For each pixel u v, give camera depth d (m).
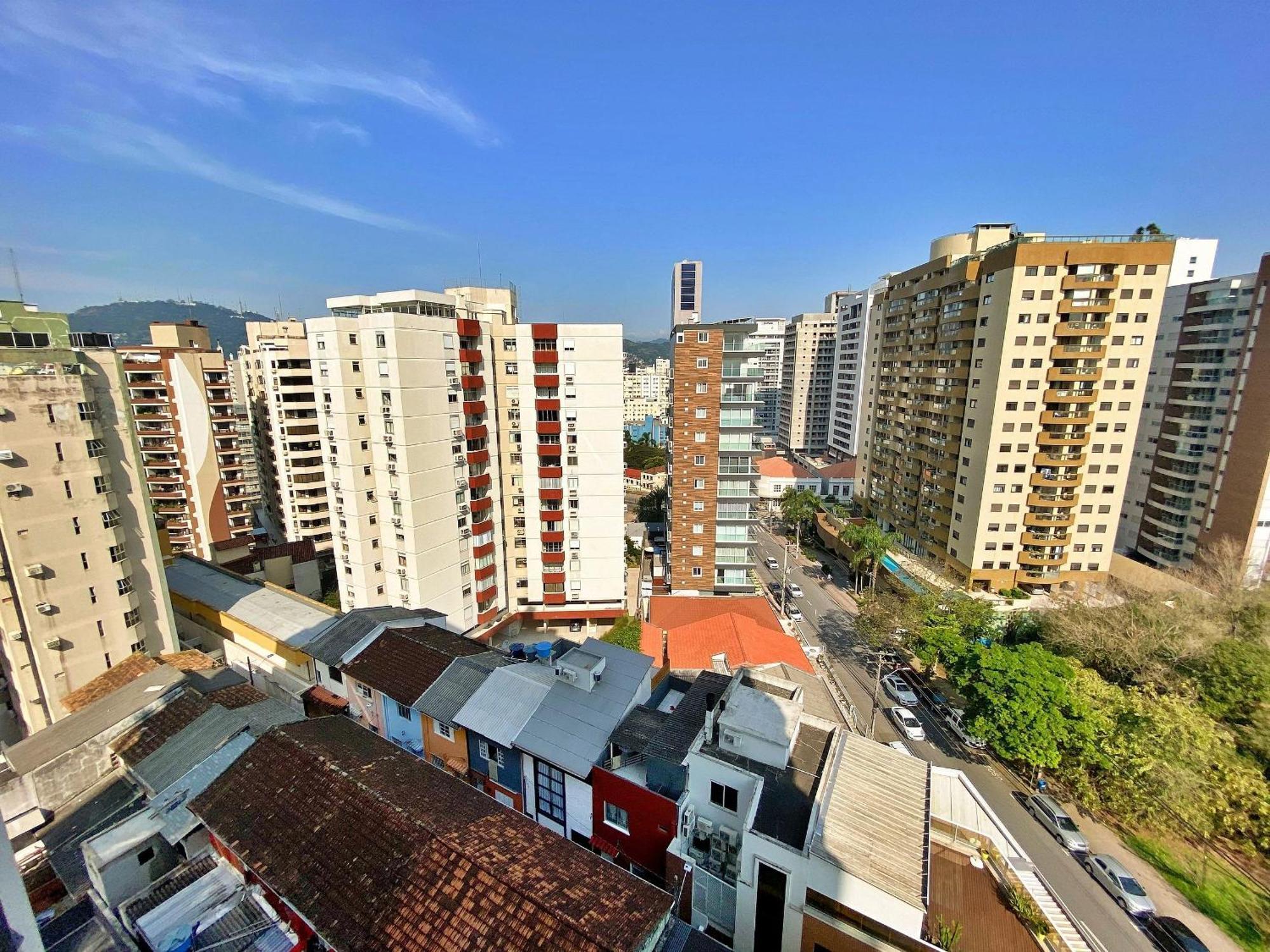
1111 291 49.44
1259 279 52.75
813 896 17.38
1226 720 33.34
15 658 30.06
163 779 21.88
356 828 17.53
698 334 54.69
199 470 64.50
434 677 28.02
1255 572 48.84
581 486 50.38
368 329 39.12
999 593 55.53
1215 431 57.06
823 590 66.19
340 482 42.47
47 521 29.75
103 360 33.00
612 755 22.72
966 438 56.78
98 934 16.66
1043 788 32.53
